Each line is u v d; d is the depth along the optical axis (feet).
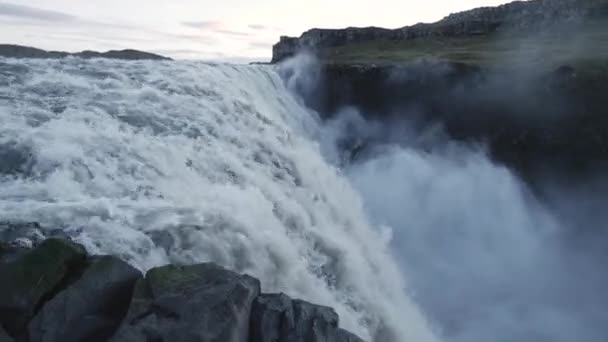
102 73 64.03
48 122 45.88
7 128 43.11
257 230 41.52
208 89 66.64
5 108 47.50
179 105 58.59
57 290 27.86
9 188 36.37
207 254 36.42
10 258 28.37
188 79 67.87
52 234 31.99
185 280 28.60
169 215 37.47
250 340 28.40
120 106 54.19
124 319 26.81
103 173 40.40
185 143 50.26
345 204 66.80
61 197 36.35
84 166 40.24
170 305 26.94
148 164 43.70
